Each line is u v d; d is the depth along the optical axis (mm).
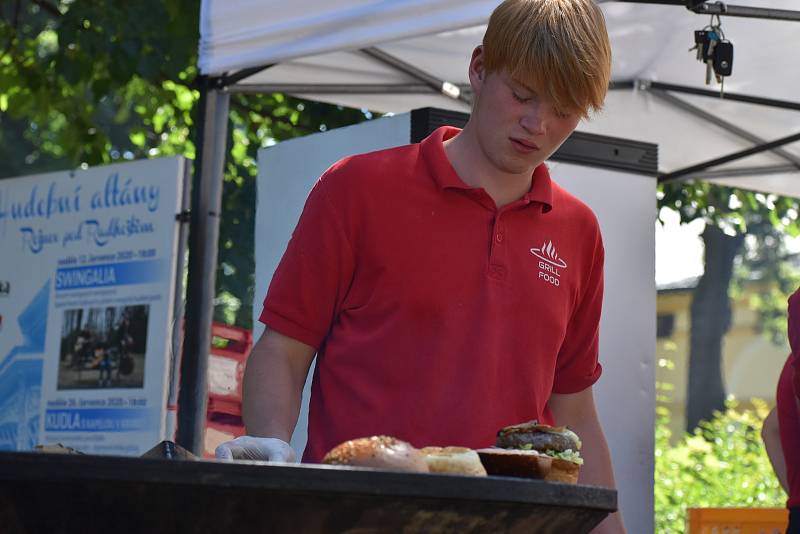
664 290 28516
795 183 7914
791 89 6664
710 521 5465
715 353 23016
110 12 9898
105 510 1431
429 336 2680
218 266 10320
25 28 14398
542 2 2535
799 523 5160
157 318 6262
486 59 2594
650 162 5301
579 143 5164
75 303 6605
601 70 2543
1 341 6871
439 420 2641
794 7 5574
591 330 3047
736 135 7371
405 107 7168
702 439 11945
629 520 5113
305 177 5523
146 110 12758
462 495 1518
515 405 2734
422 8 4680
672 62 6574
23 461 1405
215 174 6363
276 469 1432
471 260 2717
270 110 10914
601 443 3100
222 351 6516
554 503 1616
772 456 5414
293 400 2729
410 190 2729
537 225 2814
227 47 5316
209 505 1431
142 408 6250
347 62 6512
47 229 6773
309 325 2758
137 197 6426
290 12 5105
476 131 2711
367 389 2676
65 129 11930
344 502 1465
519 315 2744
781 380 5258
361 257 2721
